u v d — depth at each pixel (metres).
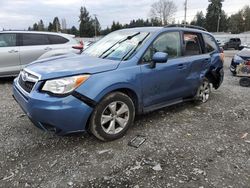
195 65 5.17
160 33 4.55
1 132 4.16
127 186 2.86
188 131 4.31
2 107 5.45
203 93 5.81
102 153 3.52
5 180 2.96
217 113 5.27
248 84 8.19
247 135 4.21
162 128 4.40
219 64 5.98
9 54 7.94
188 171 3.14
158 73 4.34
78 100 3.37
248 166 3.27
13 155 3.47
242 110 5.52
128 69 3.93
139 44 4.31
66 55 4.68
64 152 3.55
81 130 3.53
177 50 4.88
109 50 4.46
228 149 3.71
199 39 5.50
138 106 4.20
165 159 3.40
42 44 8.46
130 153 3.53
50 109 3.26
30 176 3.03
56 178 3.00
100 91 3.53
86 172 3.11
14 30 8.15
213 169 3.19
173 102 4.97
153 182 2.93
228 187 2.85
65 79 3.35
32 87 3.49
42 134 4.09
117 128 3.92
